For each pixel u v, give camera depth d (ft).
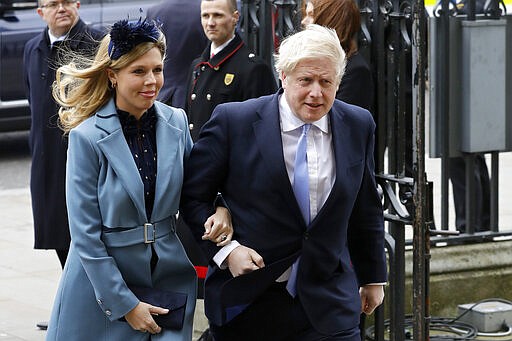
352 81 25.43
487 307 31.91
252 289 20.59
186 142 21.27
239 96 29.12
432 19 31.65
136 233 20.25
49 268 40.68
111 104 20.51
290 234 20.47
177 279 21.01
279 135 20.51
